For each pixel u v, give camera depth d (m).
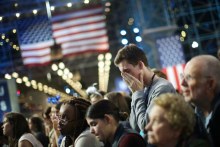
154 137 4.49
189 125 4.45
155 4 22.77
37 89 33.59
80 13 23.11
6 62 30.38
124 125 6.70
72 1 27.58
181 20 32.59
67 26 23.11
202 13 34.03
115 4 33.97
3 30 28.23
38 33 24.55
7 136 10.71
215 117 4.85
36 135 11.48
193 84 5.03
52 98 11.51
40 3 27.48
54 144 9.78
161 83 6.71
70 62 36.06
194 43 24.45
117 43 35.28
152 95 6.62
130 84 6.82
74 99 7.27
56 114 8.54
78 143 6.88
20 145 9.10
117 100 8.88
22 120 9.69
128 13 32.50
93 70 40.88
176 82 21.03
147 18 22.72
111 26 34.38
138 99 6.69
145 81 6.87
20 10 27.45
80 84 36.53
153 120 4.49
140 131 6.83
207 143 4.61
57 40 23.11
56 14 23.17
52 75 38.06
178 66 21.03
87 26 23.11
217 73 5.02
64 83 38.16
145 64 6.91
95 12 23.14
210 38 32.62
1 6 27.50
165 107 4.43
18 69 31.00
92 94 9.69
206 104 5.11
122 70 6.89
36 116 12.22
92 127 6.18
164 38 22.36
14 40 29.31
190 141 4.51
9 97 21.73
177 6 32.03
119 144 5.97
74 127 7.20
